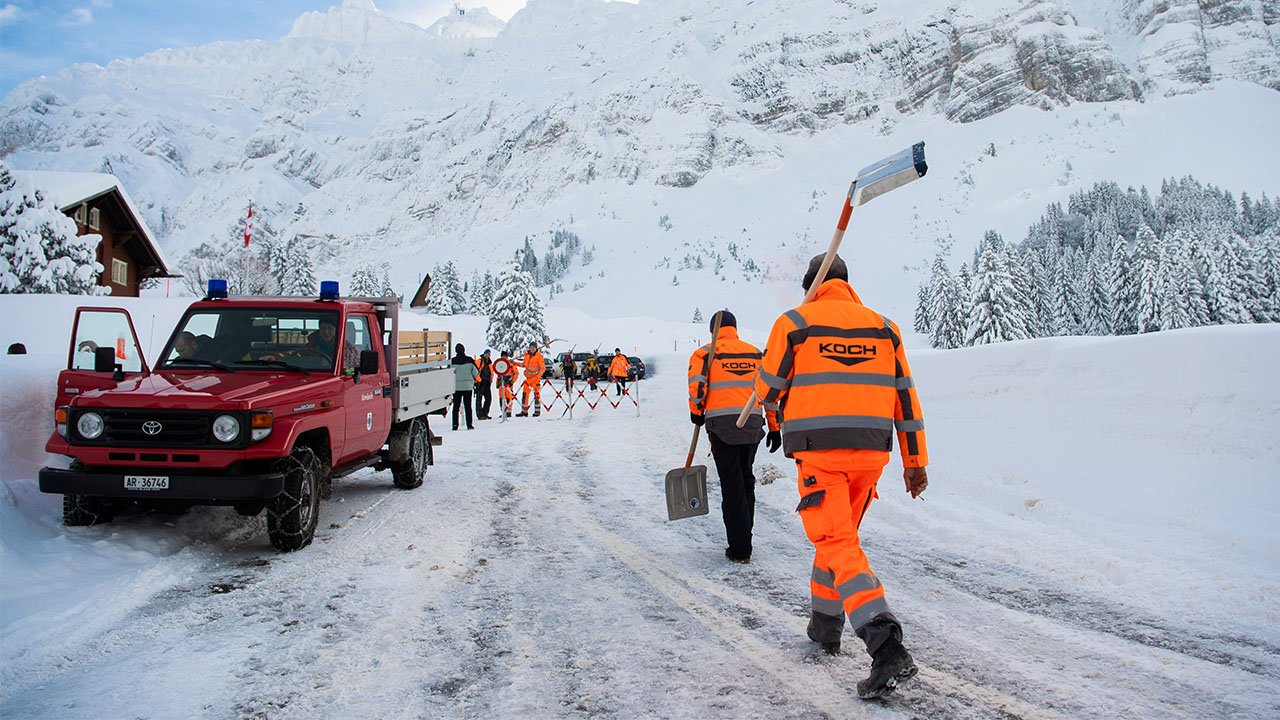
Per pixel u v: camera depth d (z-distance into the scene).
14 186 29.89
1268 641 3.68
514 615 4.36
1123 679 3.32
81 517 5.91
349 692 3.33
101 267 31.77
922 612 4.27
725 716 3.03
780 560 5.53
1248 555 4.80
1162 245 76.06
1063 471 6.70
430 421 18.52
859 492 3.62
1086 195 189.50
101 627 4.14
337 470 6.95
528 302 60.62
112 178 36.59
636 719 3.02
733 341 5.64
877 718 2.98
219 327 6.89
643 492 8.50
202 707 3.19
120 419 5.39
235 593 4.78
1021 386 8.11
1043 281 89.81
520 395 29.50
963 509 6.59
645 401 24.28
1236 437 5.90
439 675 3.51
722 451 5.52
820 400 3.41
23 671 3.54
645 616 4.31
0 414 6.36
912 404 3.53
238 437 5.39
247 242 41.66
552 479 9.38
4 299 23.03
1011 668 3.47
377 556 5.69
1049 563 5.08
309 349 6.78
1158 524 5.52
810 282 4.06
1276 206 172.62
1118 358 7.31
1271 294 76.44
